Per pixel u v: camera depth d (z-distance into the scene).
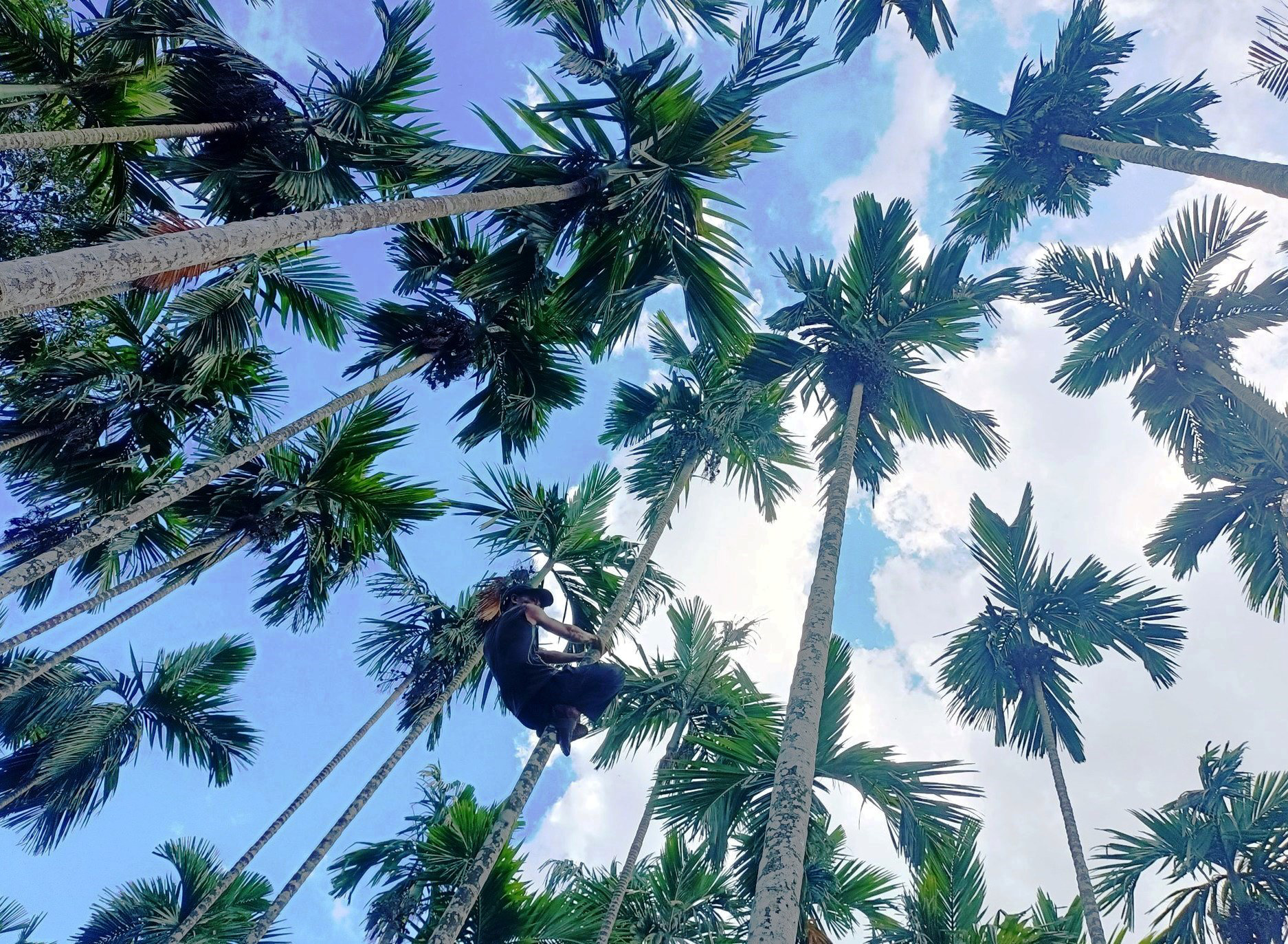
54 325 11.09
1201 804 11.47
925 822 6.86
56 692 12.62
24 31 9.27
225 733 13.27
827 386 11.57
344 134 8.16
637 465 13.46
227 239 4.54
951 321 10.84
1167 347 15.23
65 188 10.52
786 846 5.04
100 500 11.73
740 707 10.94
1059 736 13.07
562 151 7.50
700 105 7.13
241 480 11.27
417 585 12.58
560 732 4.04
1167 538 14.80
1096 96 15.15
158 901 13.05
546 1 8.81
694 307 7.97
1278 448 13.41
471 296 8.18
